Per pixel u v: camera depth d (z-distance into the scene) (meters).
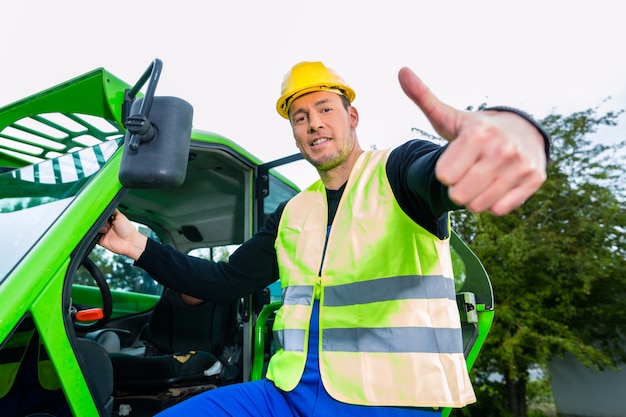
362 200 1.37
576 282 6.09
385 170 1.33
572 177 6.46
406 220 1.24
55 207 1.44
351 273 1.30
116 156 1.51
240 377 2.79
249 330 2.49
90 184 1.43
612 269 6.09
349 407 1.21
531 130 0.63
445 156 0.59
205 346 2.90
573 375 7.49
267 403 1.31
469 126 0.59
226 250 3.58
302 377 1.29
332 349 1.28
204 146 2.22
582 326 6.52
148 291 3.78
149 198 3.17
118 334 3.29
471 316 2.02
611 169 6.38
